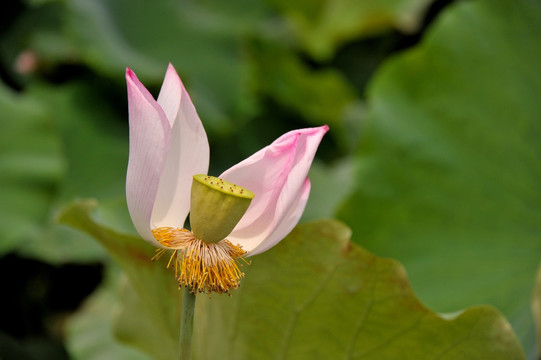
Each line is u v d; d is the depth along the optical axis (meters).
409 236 1.88
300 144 1.32
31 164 2.09
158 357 1.58
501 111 1.94
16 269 2.33
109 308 1.94
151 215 1.33
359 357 1.46
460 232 1.84
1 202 2.02
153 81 2.52
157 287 1.48
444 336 1.43
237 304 1.45
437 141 1.95
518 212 1.81
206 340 1.50
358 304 1.43
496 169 1.88
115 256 1.50
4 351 1.99
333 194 2.29
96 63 2.47
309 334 1.46
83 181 2.38
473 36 2.02
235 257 1.33
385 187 1.94
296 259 1.42
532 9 2.02
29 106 2.16
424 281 1.80
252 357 1.48
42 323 2.34
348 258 1.41
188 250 1.31
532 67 1.96
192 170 1.33
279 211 1.31
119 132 2.51
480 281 1.74
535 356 1.61
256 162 1.32
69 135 2.43
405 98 2.01
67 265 2.38
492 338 1.42
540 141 1.87
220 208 1.30
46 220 2.07
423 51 2.03
